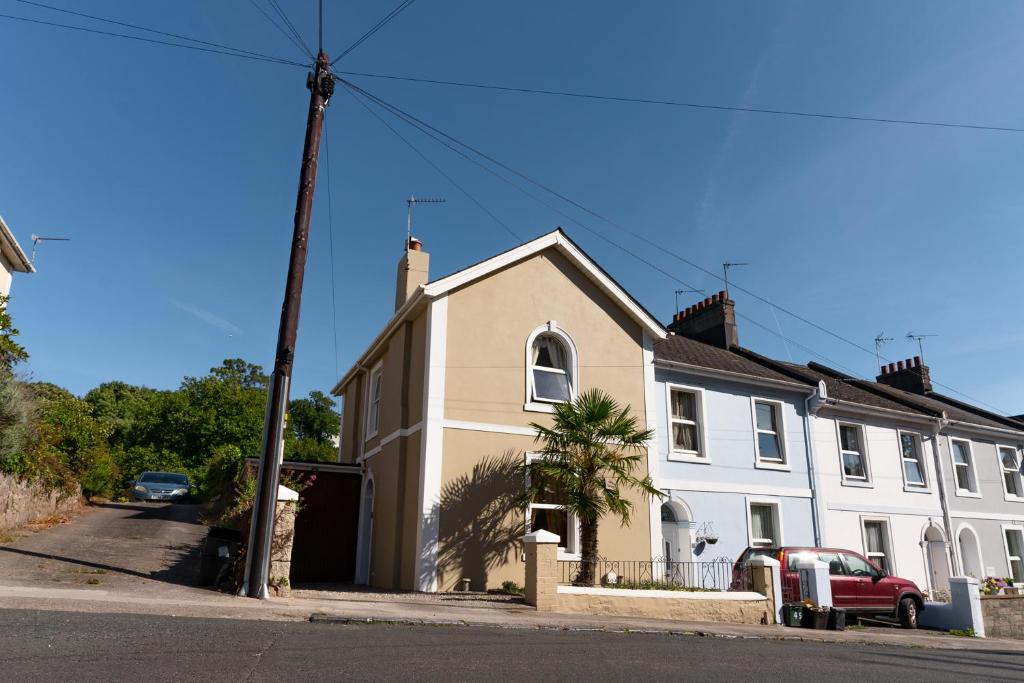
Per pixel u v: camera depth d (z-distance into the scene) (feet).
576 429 42.78
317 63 37.32
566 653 23.90
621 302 52.70
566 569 43.57
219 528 34.55
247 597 31.35
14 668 16.52
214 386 142.10
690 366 56.18
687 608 39.50
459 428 44.93
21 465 49.42
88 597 26.73
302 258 34.83
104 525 54.80
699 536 53.42
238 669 17.81
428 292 46.03
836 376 77.30
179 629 22.54
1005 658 32.99
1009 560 73.10
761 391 60.54
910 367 89.81
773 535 57.67
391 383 52.75
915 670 25.84
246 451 126.72
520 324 48.91
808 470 60.64
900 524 65.31
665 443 54.19
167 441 133.90
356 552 53.47
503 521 44.62
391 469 48.93
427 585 41.65
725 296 71.82
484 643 24.67
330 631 24.70
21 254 59.98
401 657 20.85
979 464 74.95
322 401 189.88
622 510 42.34
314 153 36.27
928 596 64.44
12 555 36.45
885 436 67.36
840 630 42.04
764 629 38.32
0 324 48.01
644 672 21.52
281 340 33.91
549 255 51.47
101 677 16.22
